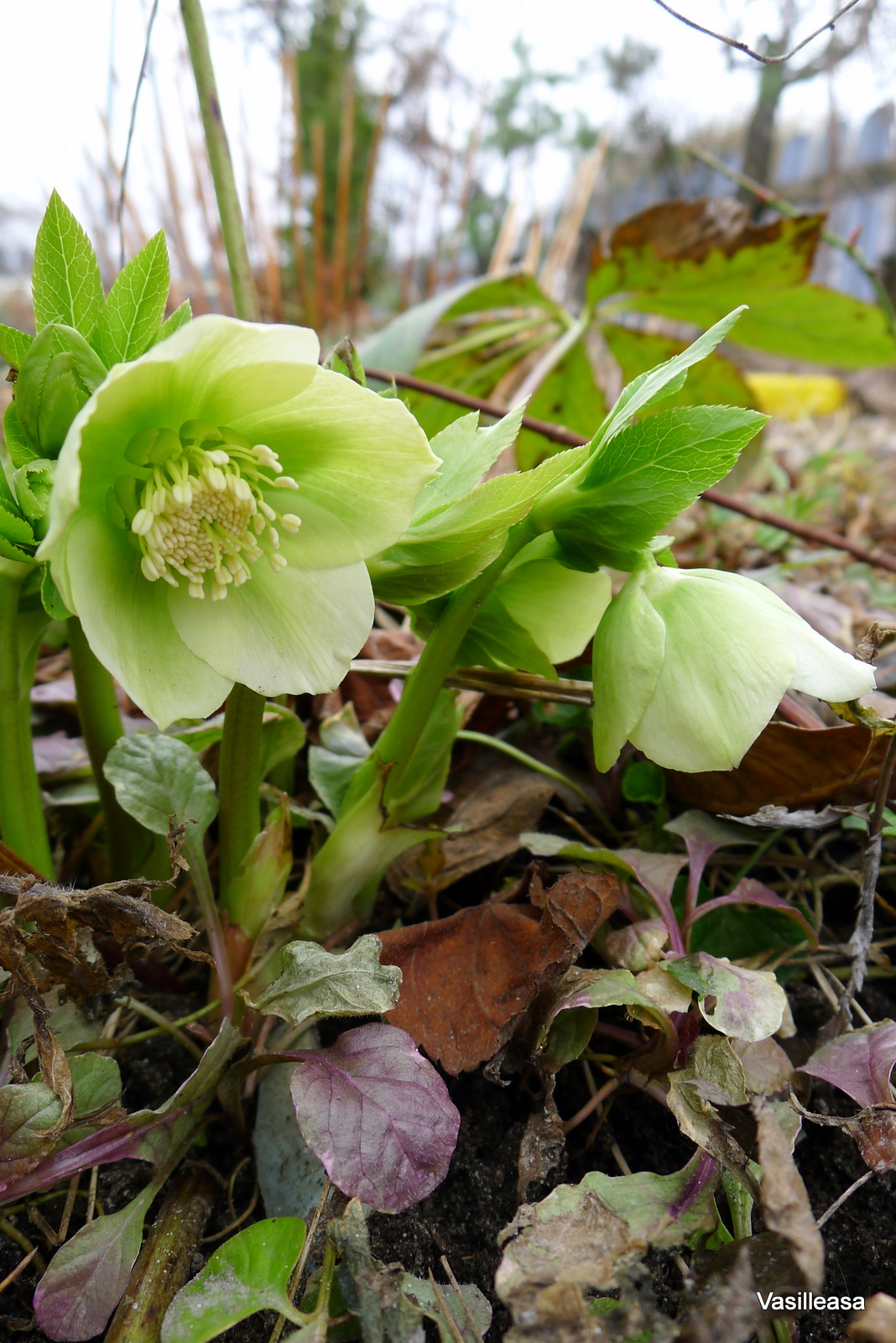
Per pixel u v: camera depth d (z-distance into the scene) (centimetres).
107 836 19
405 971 16
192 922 21
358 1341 13
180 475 13
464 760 23
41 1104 13
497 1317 14
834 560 40
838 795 19
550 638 19
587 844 23
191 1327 12
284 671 14
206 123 22
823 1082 17
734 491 42
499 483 14
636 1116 17
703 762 14
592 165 74
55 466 14
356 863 18
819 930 20
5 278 89
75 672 18
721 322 14
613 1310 12
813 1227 11
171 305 61
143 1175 16
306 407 13
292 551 15
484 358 49
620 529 16
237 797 17
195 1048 17
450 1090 17
